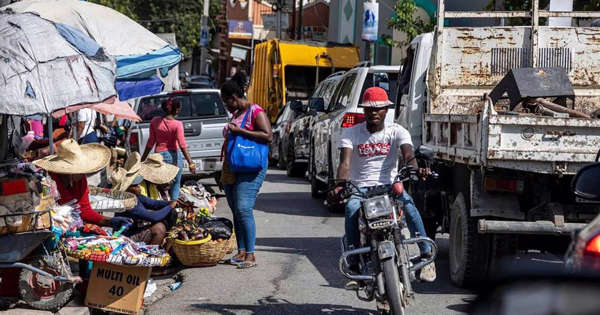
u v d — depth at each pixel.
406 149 6.62
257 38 44.69
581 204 7.23
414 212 6.65
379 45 27.11
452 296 7.64
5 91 6.01
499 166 7.04
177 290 8.02
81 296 7.30
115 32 9.16
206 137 14.87
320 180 15.10
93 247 6.83
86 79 6.29
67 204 7.12
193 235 8.86
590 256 3.38
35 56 6.21
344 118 12.44
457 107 9.53
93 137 13.40
